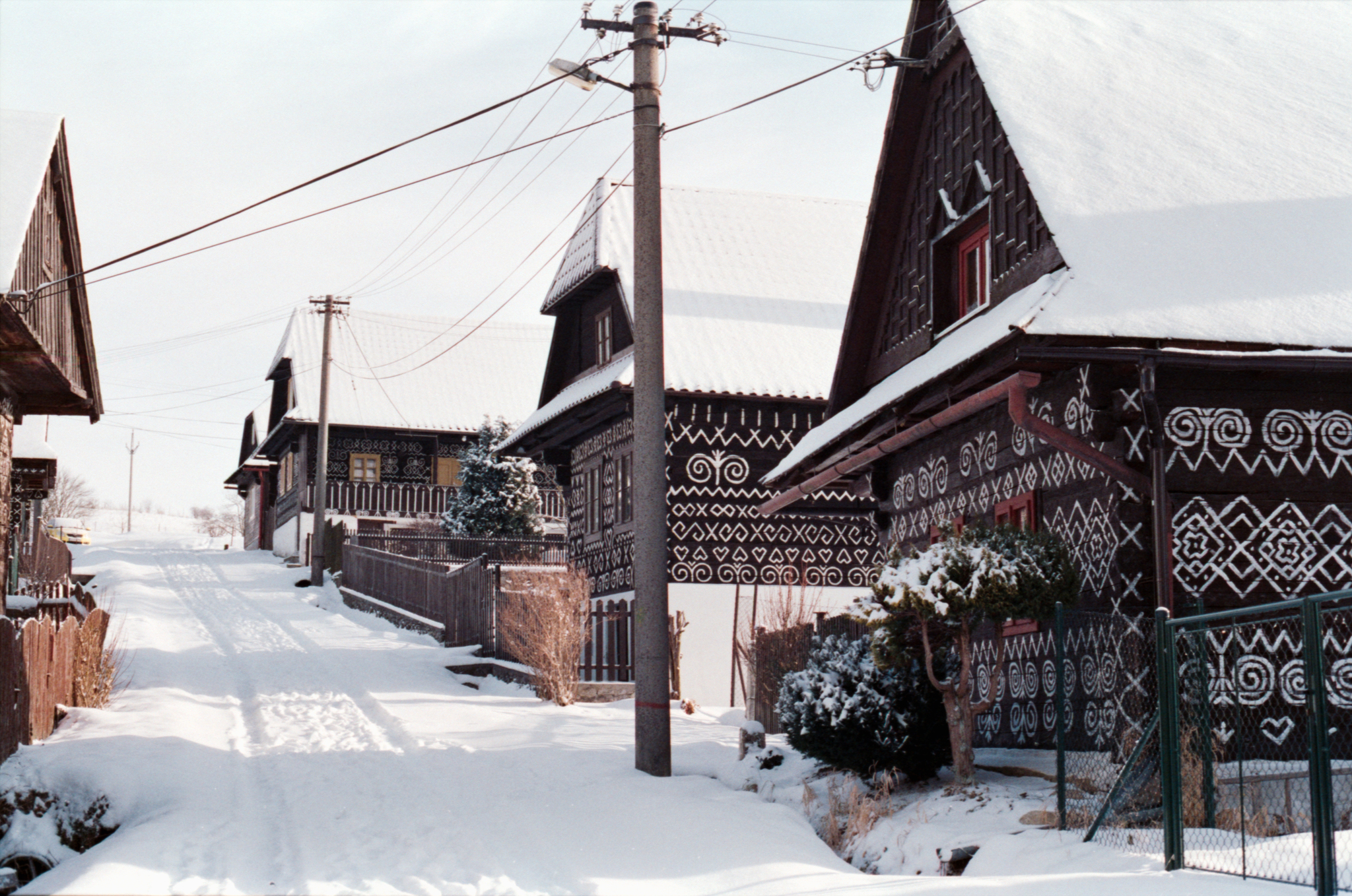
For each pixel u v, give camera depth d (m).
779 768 14.48
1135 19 17.12
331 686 22.06
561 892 9.47
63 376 20.08
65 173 19.42
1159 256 12.77
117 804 12.53
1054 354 11.84
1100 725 12.56
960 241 16.78
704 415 26.66
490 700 20.92
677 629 23.41
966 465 16.38
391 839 11.12
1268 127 15.07
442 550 41.94
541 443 32.41
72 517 119.69
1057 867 9.51
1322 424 12.68
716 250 30.17
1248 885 8.20
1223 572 12.33
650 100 15.65
